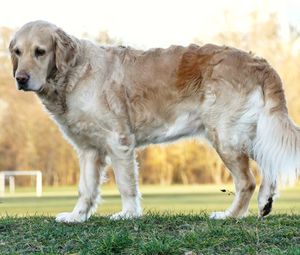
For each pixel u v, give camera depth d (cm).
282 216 855
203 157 6012
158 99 862
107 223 823
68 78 843
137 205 864
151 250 704
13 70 854
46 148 6431
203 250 709
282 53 5528
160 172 6031
